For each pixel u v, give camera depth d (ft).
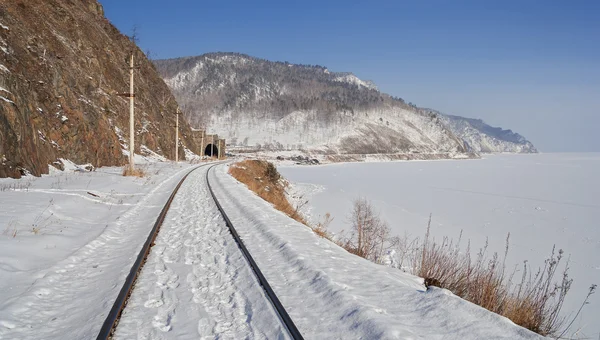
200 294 17.38
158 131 172.76
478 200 175.32
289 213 53.26
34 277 18.90
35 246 23.77
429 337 13.01
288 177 269.64
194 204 48.29
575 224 123.44
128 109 143.64
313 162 506.07
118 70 156.35
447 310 14.88
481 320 13.98
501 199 182.09
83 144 88.48
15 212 31.60
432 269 23.29
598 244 96.73
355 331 13.41
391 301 16.37
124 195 53.78
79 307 16.06
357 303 15.16
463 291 20.68
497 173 381.81
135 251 24.30
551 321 18.21
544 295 18.80
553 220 129.49
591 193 218.79
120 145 118.62
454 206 152.56
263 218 36.63
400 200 160.45
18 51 76.79
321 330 13.78
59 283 18.69
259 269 19.56
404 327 13.44
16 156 57.47
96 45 147.13
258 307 15.71
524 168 489.67
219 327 14.15
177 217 38.22
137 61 206.49
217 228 32.58
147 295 16.89
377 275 19.97
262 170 161.68
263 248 25.44
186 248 25.55
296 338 12.67
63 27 126.31
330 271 19.83
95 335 12.96
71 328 13.98
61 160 77.51
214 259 23.11
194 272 20.43
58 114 82.12
